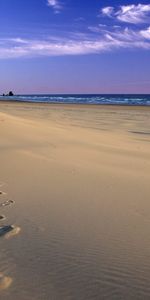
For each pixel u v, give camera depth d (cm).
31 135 1469
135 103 6712
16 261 420
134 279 385
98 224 536
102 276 389
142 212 588
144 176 846
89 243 471
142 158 1081
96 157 1074
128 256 436
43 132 1579
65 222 544
